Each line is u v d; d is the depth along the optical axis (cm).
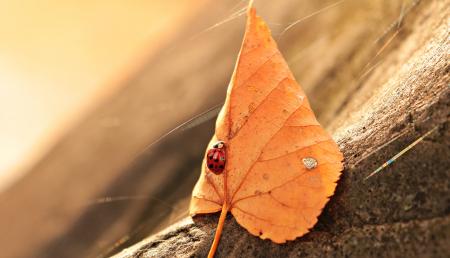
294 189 25
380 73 32
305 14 39
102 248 40
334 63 36
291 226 25
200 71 47
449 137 25
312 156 26
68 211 45
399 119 26
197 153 40
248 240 26
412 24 32
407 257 24
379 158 25
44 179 50
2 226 48
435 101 25
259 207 26
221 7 51
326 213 25
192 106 43
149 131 45
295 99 26
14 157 86
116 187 42
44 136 87
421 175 25
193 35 52
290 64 38
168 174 40
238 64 26
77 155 50
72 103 94
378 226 25
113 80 81
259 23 26
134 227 39
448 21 28
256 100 26
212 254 26
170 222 36
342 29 36
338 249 25
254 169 26
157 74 51
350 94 33
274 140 26
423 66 27
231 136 26
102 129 51
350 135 27
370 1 35
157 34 88
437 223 24
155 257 27
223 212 26
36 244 43
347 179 26
